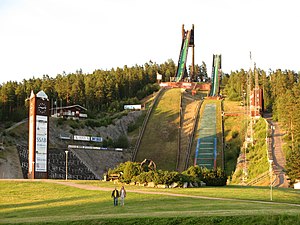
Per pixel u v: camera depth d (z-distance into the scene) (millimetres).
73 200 72062
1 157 163000
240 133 195625
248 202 64875
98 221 43500
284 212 43000
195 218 41938
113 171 103750
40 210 62469
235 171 153125
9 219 50594
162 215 44531
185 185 91625
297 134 148375
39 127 130750
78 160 174125
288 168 115125
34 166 128750
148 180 92375
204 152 187750
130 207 59438
